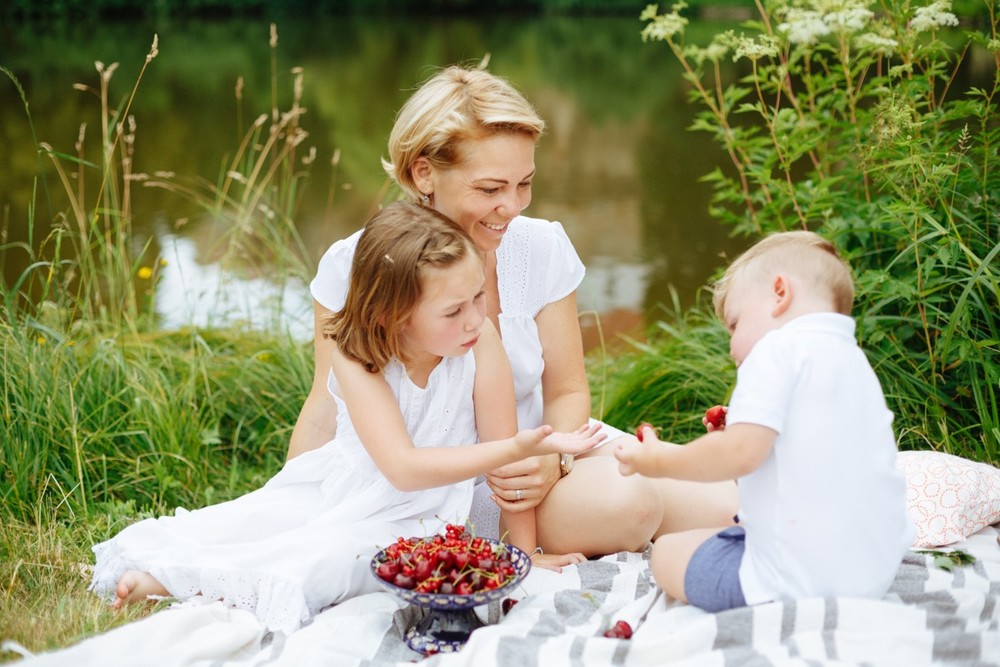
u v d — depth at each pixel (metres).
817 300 1.93
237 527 2.34
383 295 2.15
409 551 2.08
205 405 3.64
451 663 1.84
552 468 2.36
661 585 2.06
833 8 3.29
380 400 2.23
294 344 3.95
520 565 2.04
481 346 2.35
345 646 1.99
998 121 3.49
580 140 10.31
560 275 2.53
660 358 3.72
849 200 3.43
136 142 9.58
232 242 4.78
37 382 3.21
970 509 2.43
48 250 6.12
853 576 1.87
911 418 3.14
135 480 3.17
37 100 11.43
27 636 2.06
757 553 1.92
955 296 3.17
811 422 1.83
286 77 14.26
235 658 2.03
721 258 6.28
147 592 2.26
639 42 19.11
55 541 2.68
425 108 2.29
